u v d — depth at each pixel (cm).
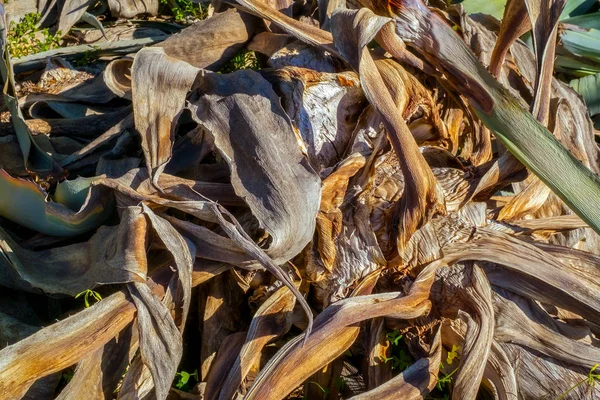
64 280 172
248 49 198
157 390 157
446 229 170
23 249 177
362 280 168
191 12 272
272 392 155
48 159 190
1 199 175
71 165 192
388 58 180
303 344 157
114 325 158
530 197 180
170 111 171
